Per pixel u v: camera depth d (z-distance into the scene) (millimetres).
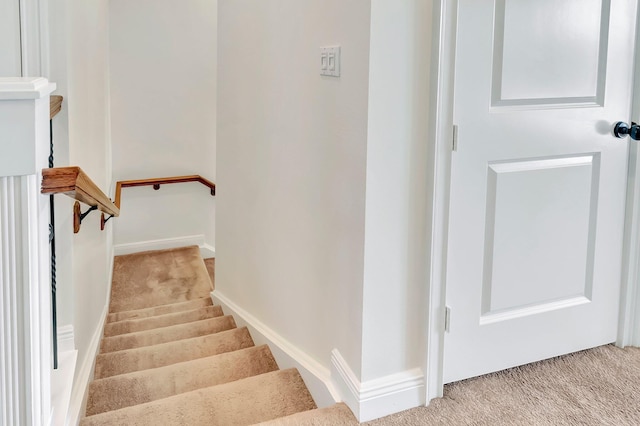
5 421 1164
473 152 1933
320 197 2115
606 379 2105
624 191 2271
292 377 2293
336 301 2039
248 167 2848
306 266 2275
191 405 2072
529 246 2105
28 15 2033
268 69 2516
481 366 2102
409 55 1772
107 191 3982
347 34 1842
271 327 2691
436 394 1991
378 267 1847
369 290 1846
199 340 2895
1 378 1147
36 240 1142
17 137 1072
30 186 1107
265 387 2219
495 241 2031
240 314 3104
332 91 1974
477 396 1993
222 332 2969
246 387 2211
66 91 2133
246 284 3008
